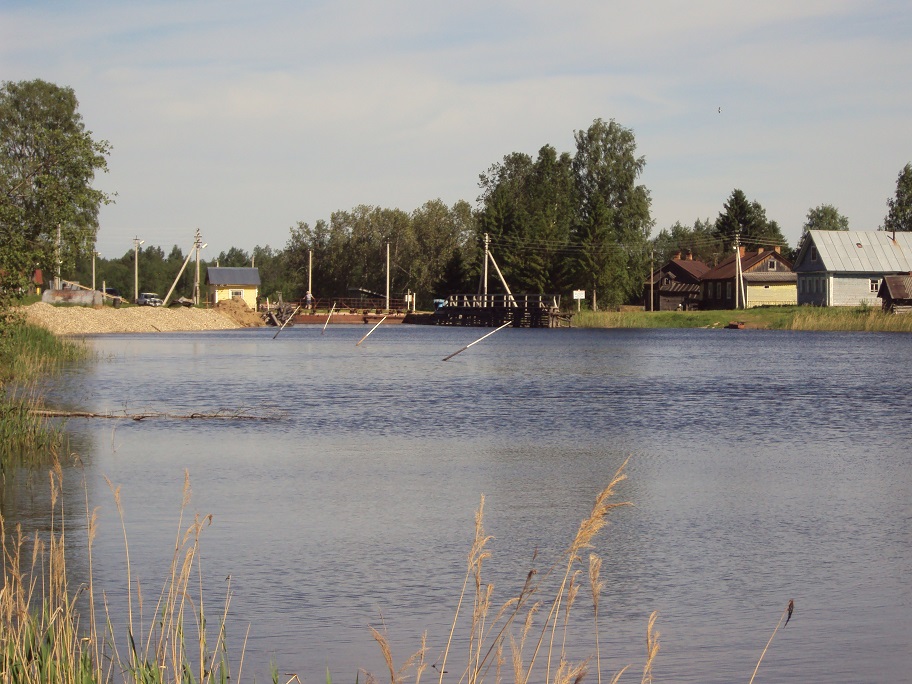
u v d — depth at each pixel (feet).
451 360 276.00
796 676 42.73
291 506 78.02
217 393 176.55
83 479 88.89
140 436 117.70
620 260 568.00
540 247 568.82
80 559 61.05
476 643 46.96
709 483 88.28
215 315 531.09
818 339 389.60
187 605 52.11
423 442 115.44
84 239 128.67
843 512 75.77
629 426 131.03
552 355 299.79
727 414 145.28
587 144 597.93
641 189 590.55
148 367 238.68
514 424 133.18
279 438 117.80
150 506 77.41
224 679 39.06
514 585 56.54
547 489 85.61
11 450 103.40
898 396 172.35
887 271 519.19
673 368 242.58
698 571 59.36
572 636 48.08
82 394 170.81
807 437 120.26
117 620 49.39
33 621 37.24
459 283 610.65
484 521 72.90
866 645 46.50
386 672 43.19
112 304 520.83
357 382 202.59
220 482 88.28
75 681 35.32
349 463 99.45
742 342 372.17
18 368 184.34
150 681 37.22
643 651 45.85
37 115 437.99
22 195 126.11
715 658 44.91
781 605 52.65
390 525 71.36
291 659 44.70
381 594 54.60
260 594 54.49
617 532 69.36
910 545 65.36
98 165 129.49
